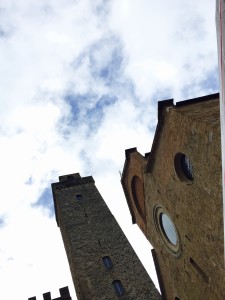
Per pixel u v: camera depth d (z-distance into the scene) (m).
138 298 27.25
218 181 11.03
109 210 37.75
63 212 37.91
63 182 43.53
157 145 15.38
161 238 17.97
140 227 20.77
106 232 34.19
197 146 11.84
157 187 16.38
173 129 13.39
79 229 34.97
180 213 14.65
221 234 11.70
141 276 29.09
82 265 30.44
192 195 13.15
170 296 18.83
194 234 13.88
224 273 12.24
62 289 28.31
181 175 13.91
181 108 13.09
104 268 30.05
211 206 11.93
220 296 12.97
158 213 17.36
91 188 42.56
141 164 17.41
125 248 32.00
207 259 13.38
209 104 12.19
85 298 27.56
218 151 10.59
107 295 27.62
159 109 14.06
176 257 16.58
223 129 3.41
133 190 20.19
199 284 14.76
